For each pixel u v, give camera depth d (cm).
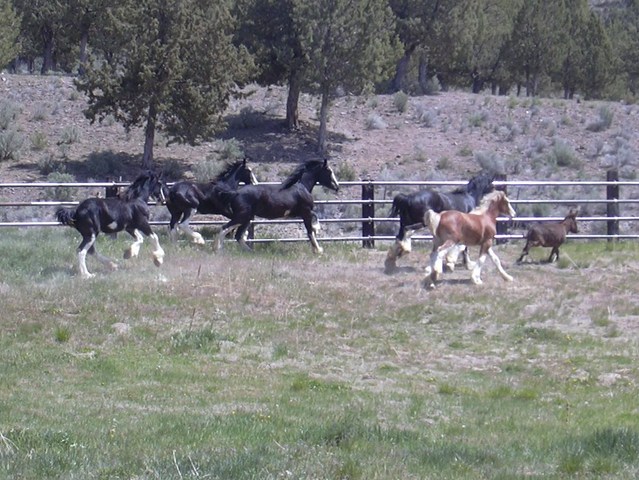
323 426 947
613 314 1541
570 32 5781
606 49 5784
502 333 1427
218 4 3309
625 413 1064
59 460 783
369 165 3531
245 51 3331
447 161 3566
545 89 6109
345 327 1428
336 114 4109
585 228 2747
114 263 1697
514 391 1156
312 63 3544
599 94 5931
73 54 5562
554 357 1317
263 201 1989
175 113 3275
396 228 2619
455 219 1666
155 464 780
